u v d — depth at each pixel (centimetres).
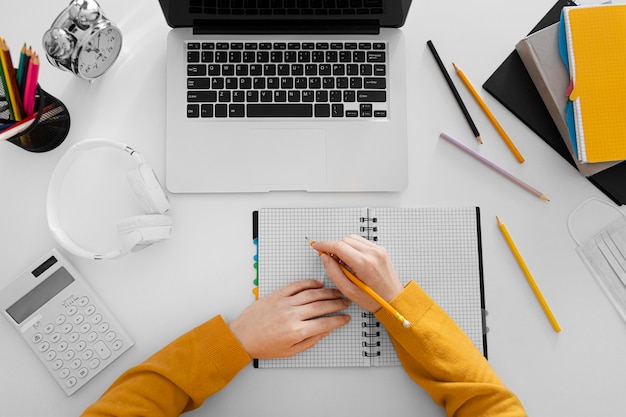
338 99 76
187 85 76
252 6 72
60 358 73
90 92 78
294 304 72
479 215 78
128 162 78
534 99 79
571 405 76
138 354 75
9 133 65
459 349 69
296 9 73
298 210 76
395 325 69
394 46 77
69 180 77
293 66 76
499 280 77
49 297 74
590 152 73
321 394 75
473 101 80
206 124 75
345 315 74
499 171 78
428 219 77
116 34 74
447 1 81
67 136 78
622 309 77
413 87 80
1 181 77
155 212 73
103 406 66
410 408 75
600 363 76
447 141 79
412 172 79
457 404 68
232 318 76
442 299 77
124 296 75
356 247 70
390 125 76
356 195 78
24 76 65
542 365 76
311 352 75
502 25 81
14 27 79
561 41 74
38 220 77
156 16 80
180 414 73
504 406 66
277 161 76
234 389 75
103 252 76
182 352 70
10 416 74
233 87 76
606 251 78
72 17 69
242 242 77
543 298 77
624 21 73
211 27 76
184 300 76
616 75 73
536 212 78
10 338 75
